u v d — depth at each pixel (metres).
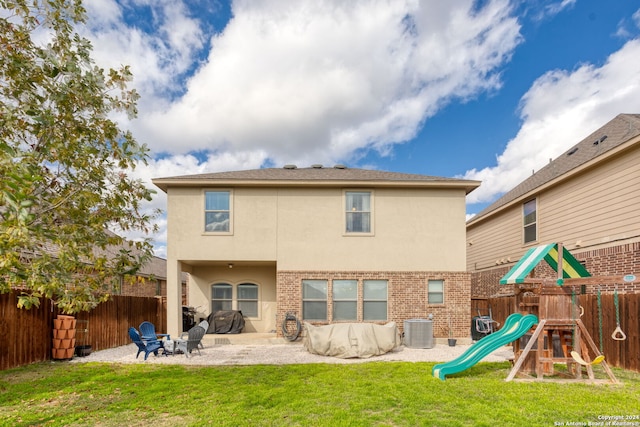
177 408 6.24
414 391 7.10
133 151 6.12
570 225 13.69
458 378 8.23
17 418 5.83
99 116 5.88
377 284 14.20
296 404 6.36
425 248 14.34
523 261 9.23
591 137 15.50
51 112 5.51
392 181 14.19
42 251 5.12
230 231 14.22
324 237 14.30
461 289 14.16
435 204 14.54
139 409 6.22
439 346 13.30
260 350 12.27
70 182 5.87
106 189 6.10
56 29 5.75
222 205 14.36
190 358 10.87
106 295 6.21
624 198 11.18
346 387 7.41
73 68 5.33
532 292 8.91
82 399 6.80
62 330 10.56
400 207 14.49
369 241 14.32
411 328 12.88
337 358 10.87
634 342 9.01
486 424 5.43
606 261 11.79
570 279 8.30
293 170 17.12
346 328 11.45
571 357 8.50
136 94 6.30
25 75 5.50
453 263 14.30
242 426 5.43
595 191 12.43
